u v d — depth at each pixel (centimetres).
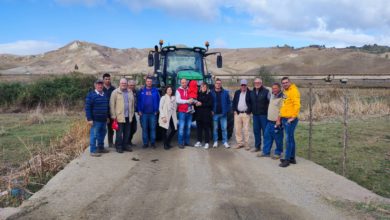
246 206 526
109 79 877
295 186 612
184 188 602
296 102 718
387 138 1066
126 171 698
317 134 1138
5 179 657
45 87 1952
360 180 697
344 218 488
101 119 810
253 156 828
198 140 937
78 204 534
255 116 856
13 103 1897
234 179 650
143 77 2916
